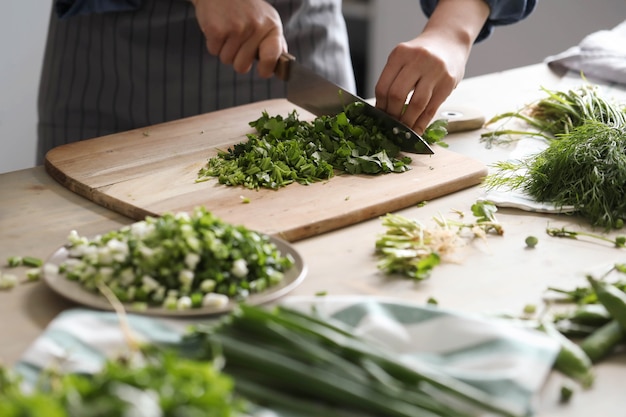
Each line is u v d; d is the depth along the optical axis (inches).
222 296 46.0
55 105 94.4
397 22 165.0
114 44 89.5
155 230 48.8
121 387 31.3
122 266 47.7
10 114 132.6
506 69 159.9
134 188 63.9
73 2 86.5
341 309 44.0
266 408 36.3
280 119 75.0
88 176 66.2
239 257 48.4
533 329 43.7
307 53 93.0
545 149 71.3
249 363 37.1
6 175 69.0
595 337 43.4
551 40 152.4
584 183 62.9
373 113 73.8
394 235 57.2
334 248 56.4
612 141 64.4
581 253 55.7
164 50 88.6
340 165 68.6
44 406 28.7
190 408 30.8
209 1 76.1
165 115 90.7
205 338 39.5
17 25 128.2
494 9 83.6
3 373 35.8
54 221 60.1
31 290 49.6
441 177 66.5
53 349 39.7
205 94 90.0
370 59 171.2
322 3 93.4
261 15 75.4
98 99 92.0
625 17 143.1
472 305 48.5
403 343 41.9
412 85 73.0
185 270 47.2
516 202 63.1
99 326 42.0
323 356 37.1
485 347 40.8
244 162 67.7
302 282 51.3
